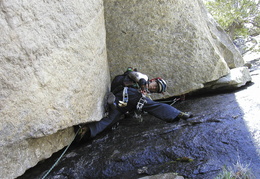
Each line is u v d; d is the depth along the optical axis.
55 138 2.52
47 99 2.06
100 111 3.05
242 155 2.17
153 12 3.82
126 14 3.80
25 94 1.85
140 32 3.89
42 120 2.04
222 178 1.87
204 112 3.38
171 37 3.97
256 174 1.88
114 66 4.04
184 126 3.01
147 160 2.41
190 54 4.06
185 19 3.96
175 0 3.85
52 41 2.09
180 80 4.12
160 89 3.46
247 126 2.65
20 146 1.99
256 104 3.28
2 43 1.64
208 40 4.20
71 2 2.39
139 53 3.99
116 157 2.51
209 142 2.49
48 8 2.05
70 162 2.60
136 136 3.00
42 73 1.98
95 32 3.00
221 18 10.36
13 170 1.94
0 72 1.65
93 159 2.58
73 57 2.41
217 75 4.29
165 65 4.05
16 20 1.73
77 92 2.48
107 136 3.19
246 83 5.02
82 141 3.19
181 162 2.26
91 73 2.81
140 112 4.07
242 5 10.59
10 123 1.78
